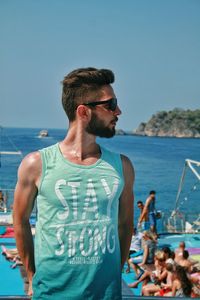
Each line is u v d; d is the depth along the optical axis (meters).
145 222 16.91
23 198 2.59
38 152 2.58
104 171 2.54
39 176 2.54
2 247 15.05
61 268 2.46
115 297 2.54
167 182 63.91
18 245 2.69
